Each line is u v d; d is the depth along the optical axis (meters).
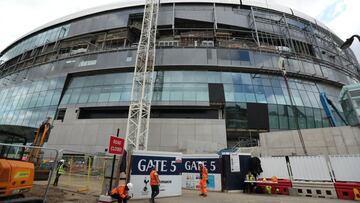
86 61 36.62
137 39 41.88
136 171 11.72
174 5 40.75
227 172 15.52
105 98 31.94
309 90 33.62
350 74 40.97
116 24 40.59
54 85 36.09
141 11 40.69
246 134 29.66
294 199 12.38
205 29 38.91
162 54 34.22
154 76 32.78
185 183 16.50
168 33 40.31
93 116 32.81
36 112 34.34
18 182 7.17
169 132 28.58
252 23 39.44
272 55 35.00
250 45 37.88
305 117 30.48
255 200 11.52
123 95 31.52
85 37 42.50
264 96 31.08
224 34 38.25
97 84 34.09
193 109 31.14
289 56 35.44
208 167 16.17
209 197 12.25
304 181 14.73
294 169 15.53
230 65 33.00
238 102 30.17
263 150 23.78
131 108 28.48
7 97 40.41
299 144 22.27
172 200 11.08
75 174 21.53
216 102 30.02
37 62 43.41
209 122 28.77
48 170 17.98
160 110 31.53
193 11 40.22
